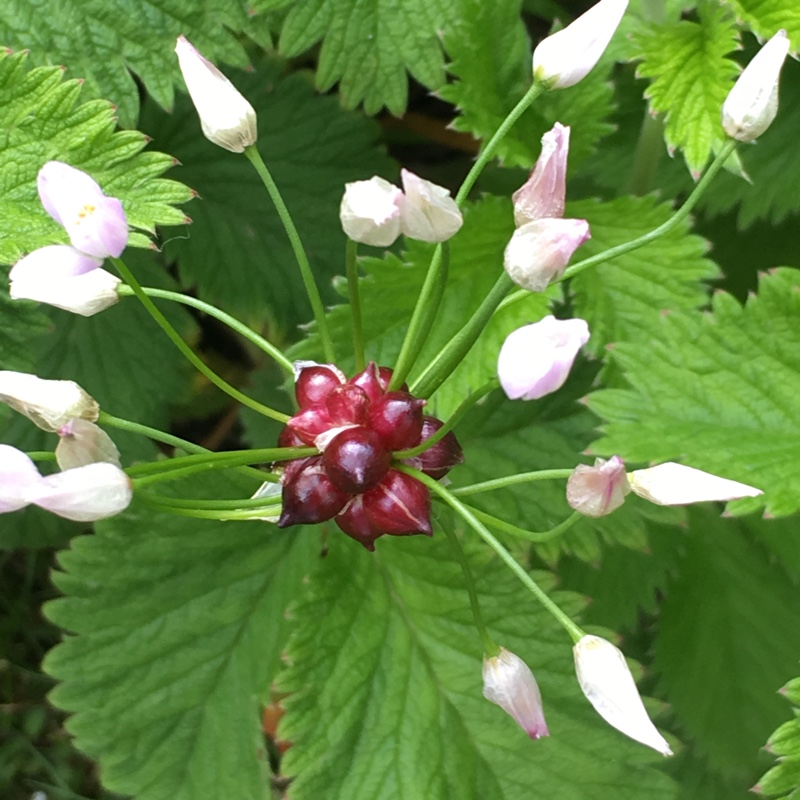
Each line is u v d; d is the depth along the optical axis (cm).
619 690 12
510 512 21
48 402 13
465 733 19
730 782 23
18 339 18
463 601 20
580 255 19
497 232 19
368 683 19
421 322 15
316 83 20
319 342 18
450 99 18
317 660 19
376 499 13
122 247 13
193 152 25
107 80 19
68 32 18
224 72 25
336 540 20
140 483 12
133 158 17
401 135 30
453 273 18
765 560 23
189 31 19
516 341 11
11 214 16
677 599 23
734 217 25
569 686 19
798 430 17
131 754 20
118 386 24
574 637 12
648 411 17
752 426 17
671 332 18
